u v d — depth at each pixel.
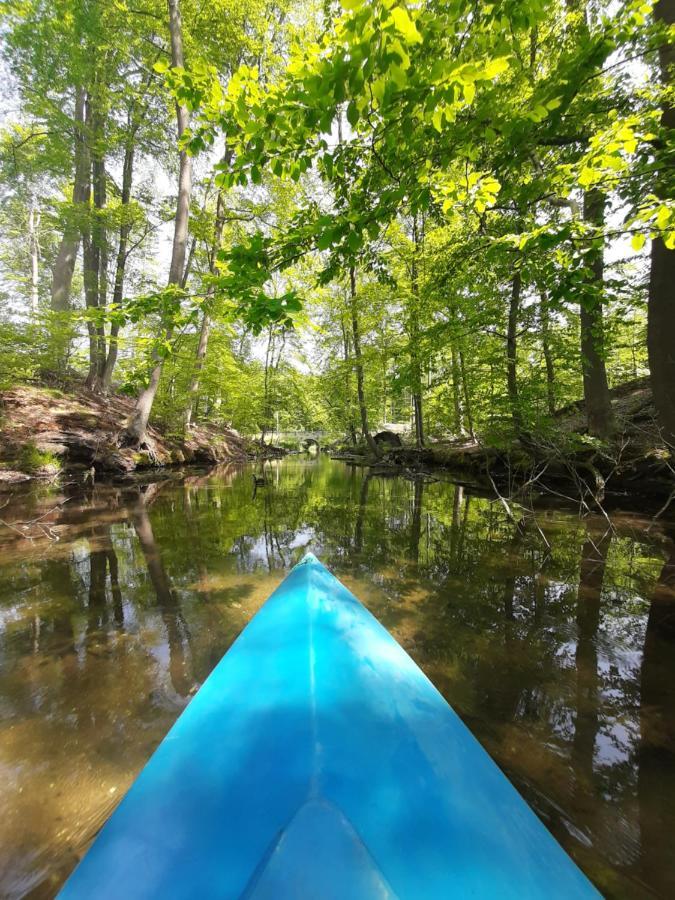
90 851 0.90
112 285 15.31
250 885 0.75
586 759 1.69
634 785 1.56
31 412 10.45
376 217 2.61
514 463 9.92
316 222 2.59
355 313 14.59
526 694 2.15
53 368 12.12
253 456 25.11
